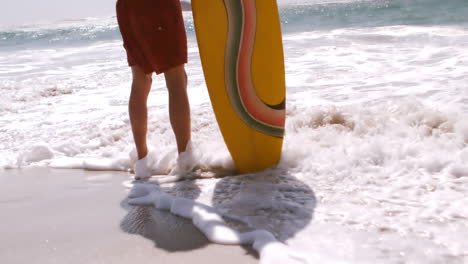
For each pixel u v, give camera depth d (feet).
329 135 8.44
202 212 5.55
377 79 14.75
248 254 4.54
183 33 7.25
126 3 7.25
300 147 7.77
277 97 7.30
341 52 21.81
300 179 6.73
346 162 7.11
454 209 5.29
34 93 17.46
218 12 6.97
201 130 9.87
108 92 17.13
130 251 4.77
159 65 7.15
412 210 5.34
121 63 26.13
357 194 5.95
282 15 53.16
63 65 26.89
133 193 6.68
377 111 9.86
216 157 7.70
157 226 5.43
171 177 7.32
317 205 5.65
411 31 27.58
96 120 12.33
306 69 17.80
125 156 8.63
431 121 8.85
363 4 61.67
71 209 6.21
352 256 4.30
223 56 7.06
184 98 7.36
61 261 4.63
